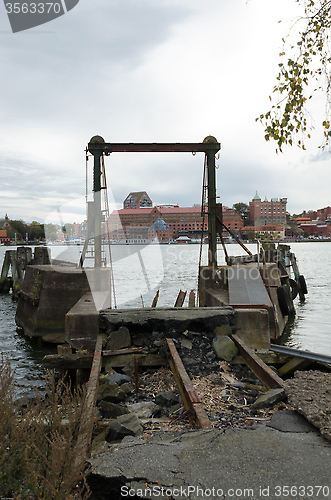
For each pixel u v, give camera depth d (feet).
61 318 41.55
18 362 35.58
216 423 13.79
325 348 38.45
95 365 21.36
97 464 9.95
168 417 16.56
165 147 43.70
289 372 25.07
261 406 15.23
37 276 43.93
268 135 17.54
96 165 42.47
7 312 66.54
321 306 65.10
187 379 17.93
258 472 9.50
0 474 8.68
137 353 25.25
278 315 41.50
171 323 26.66
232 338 26.63
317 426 11.85
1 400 10.38
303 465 9.75
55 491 7.93
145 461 10.12
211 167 44.60
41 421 10.85
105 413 17.17
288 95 17.01
